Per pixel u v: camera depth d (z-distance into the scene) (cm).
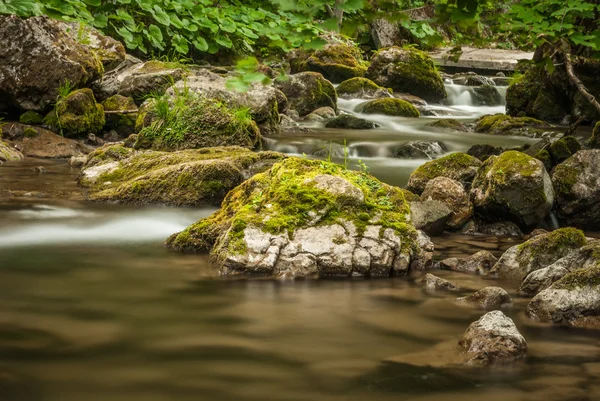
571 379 420
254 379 413
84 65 1398
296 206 652
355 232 644
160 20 746
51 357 439
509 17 539
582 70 1675
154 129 1206
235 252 625
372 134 1547
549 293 533
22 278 601
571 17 589
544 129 1627
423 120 1825
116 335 478
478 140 1483
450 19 341
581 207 833
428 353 458
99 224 802
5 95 1337
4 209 854
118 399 384
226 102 1405
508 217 814
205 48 827
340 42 689
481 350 451
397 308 548
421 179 908
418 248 661
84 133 1338
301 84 1825
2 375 411
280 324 507
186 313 525
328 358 447
